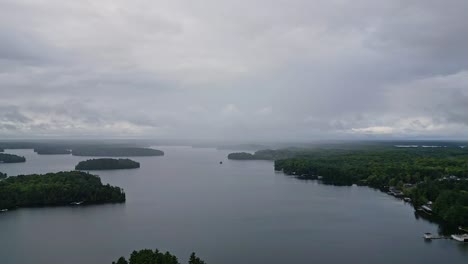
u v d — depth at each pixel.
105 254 174.62
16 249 182.38
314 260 166.25
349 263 163.12
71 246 185.88
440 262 164.38
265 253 174.25
